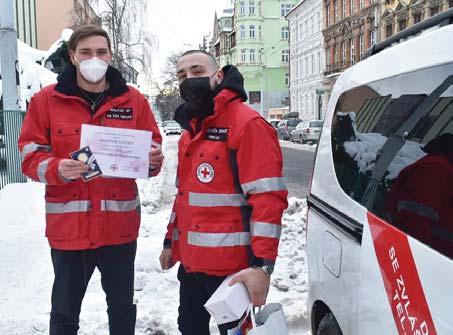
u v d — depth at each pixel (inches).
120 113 121.2
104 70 114.6
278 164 97.5
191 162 104.7
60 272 119.3
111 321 127.6
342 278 95.1
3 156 448.1
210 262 100.3
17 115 459.8
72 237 116.4
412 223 74.3
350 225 94.7
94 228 117.8
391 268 76.1
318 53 2090.3
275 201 95.3
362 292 84.7
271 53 3201.3
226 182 99.7
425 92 80.8
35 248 237.0
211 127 101.2
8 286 196.7
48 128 118.0
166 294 196.7
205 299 114.6
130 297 127.5
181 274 115.3
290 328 167.9
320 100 2073.1
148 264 223.1
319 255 111.2
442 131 74.2
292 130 1476.4
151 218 320.2
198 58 106.3
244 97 102.7
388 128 91.6
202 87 101.2
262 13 3179.1
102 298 189.0
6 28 470.6
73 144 116.3
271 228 94.0
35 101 118.6
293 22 2452.0
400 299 72.1
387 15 1477.6
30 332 159.8
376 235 83.1
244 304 89.3
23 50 793.6
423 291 66.7
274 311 90.6
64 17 1955.0
